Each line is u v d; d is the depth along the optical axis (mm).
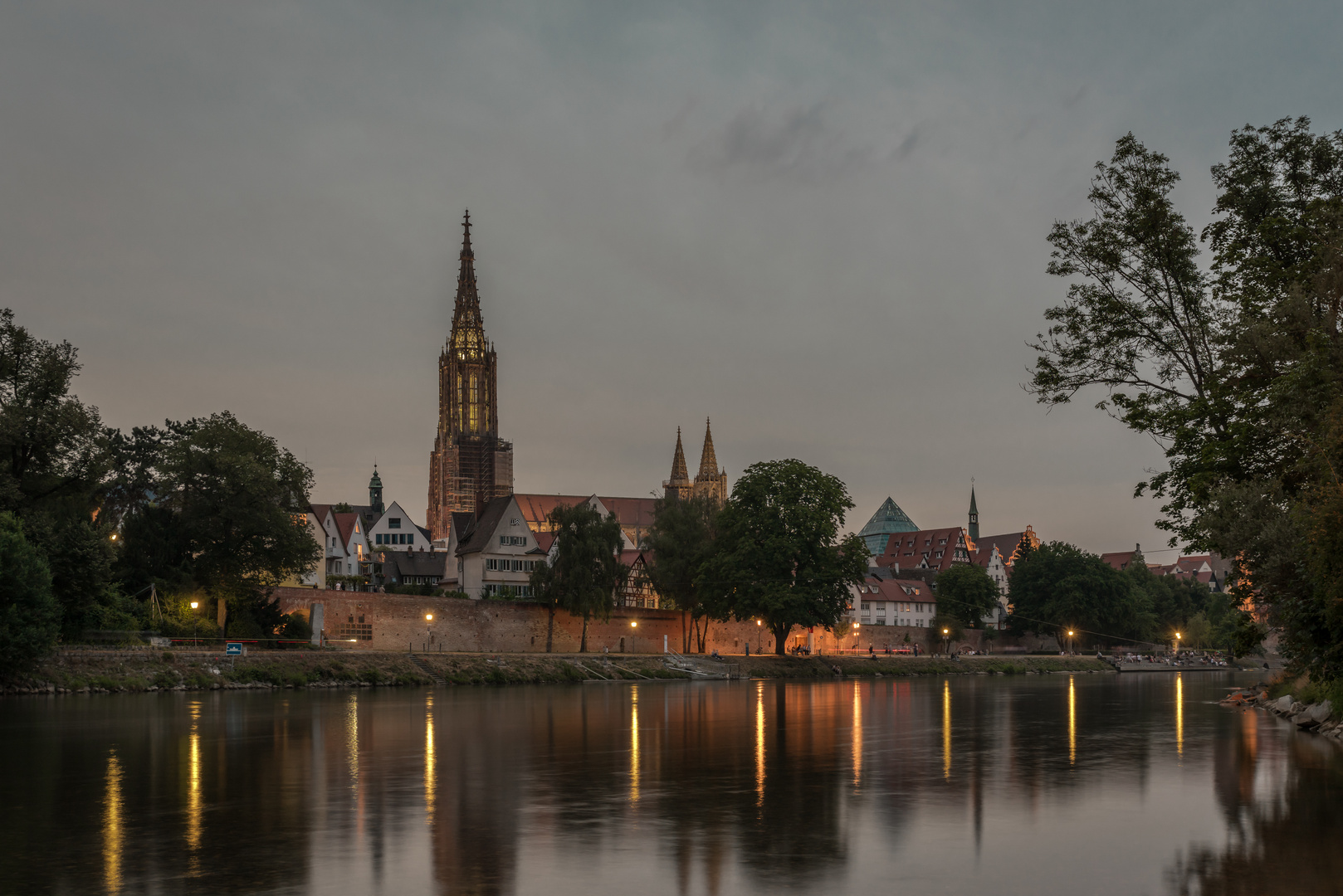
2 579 63906
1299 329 40344
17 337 80125
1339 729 39125
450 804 23344
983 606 182625
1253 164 46188
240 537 96562
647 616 135000
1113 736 39906
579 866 17344
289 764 30469
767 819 21516
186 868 17250
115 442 122875
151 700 62094
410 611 112062
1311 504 37500
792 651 135625
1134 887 15945
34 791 25359
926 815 21984
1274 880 16266
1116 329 46938
